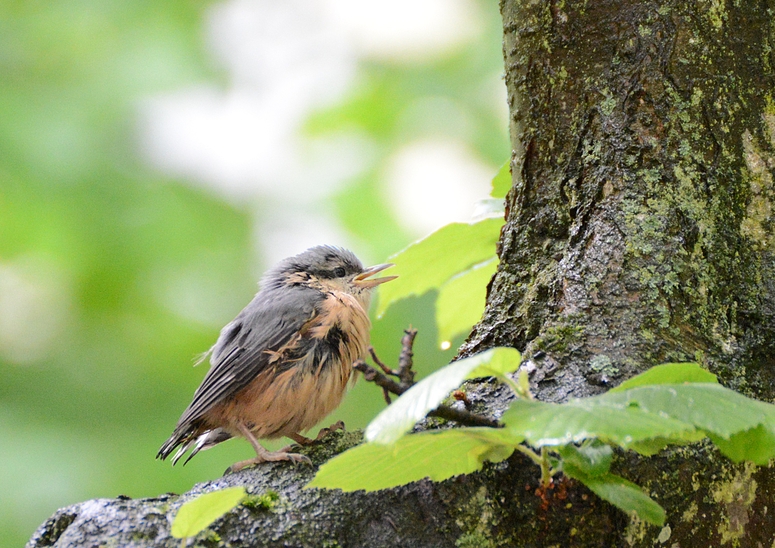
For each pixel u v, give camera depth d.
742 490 4.46
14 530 9.30
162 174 10.95
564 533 4.18
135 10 10.91
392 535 4.22
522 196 5.45
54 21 10.70
